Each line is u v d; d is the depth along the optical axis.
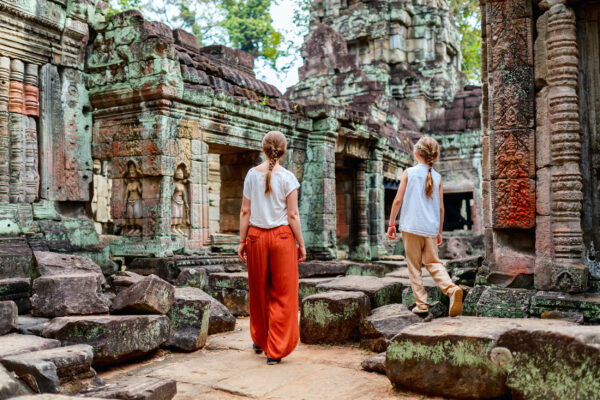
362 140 14.07
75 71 8.62
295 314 4.63
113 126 8.80
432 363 3.55
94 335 4.32
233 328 6.07
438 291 5.97
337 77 20.17
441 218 5.10
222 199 11.08
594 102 5.53
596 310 4.82
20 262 7.06
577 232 5.24
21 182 7.68
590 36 5.54
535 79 5.54
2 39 7.40
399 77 22.39
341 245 14.84
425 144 5.03
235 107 9.73
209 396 3.71
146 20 8.58
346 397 3.64
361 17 22.83
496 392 3.33
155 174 8.37
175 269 8.23
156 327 4.81
